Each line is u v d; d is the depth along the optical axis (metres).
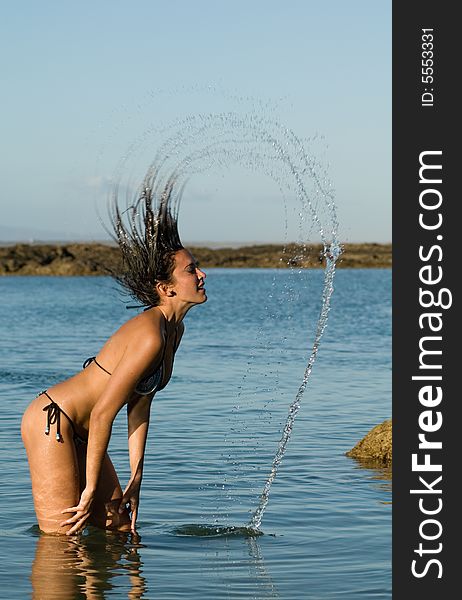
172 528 7.58
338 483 9.27
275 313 48.09
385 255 180.38
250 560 6.72
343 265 176.25
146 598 5.86
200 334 32.47
